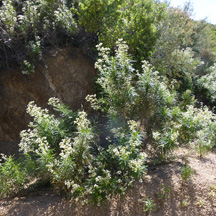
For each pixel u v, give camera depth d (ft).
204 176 13.24
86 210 11.01
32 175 12.54
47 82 19.57
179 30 28.02
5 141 17.53
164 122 15.11
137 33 22.63
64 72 20.67
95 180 10.75
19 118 18.16
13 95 18.07
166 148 13.60
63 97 20.26
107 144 15.62
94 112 21.43
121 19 22.89
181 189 12.24
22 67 18.06
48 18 21.17
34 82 18.92
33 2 21.39
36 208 11.03
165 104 15.25
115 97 14.06
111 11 21.39
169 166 14.32
